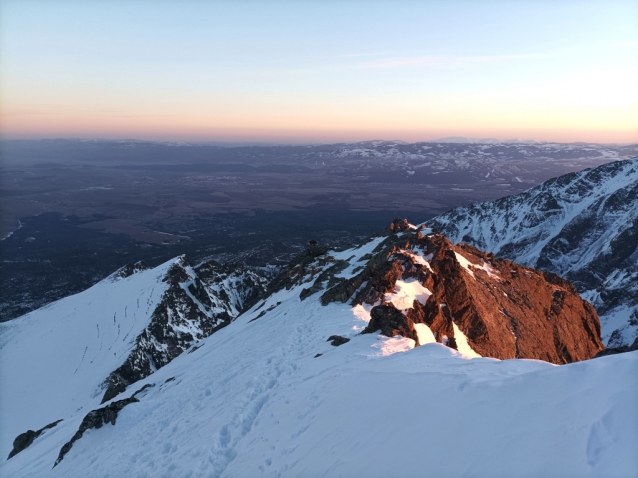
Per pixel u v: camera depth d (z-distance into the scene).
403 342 27.39
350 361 24.08
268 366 29.69
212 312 179.12
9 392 127.06
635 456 8.77
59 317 179.88
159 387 47.53
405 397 15.67
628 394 10.54
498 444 11.05
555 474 9.30
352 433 15.03
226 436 21.31
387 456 12.70
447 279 46.25
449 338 39.38
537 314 55.81
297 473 14.47
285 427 18.70
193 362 53.69
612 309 175.12
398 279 44.12
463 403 13.59
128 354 132.75
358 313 38.97
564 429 10.46
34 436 56.78
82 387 123.31
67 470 30.64
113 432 33.72
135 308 164.75
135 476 21.58
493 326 46.22
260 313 67.44
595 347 63.12
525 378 13.61
